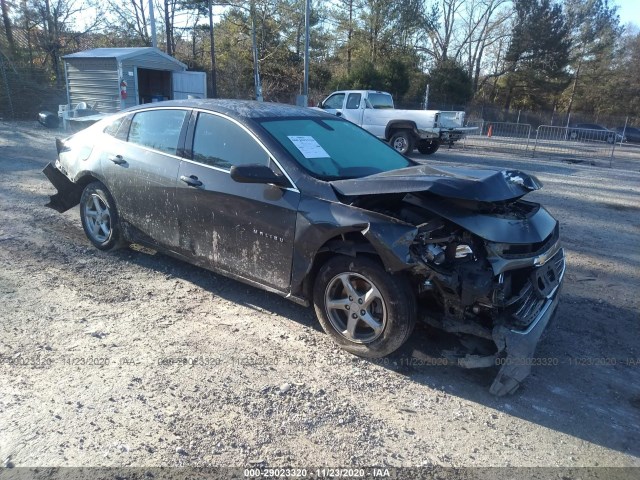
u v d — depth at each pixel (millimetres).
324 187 3615
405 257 3148
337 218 3453
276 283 3896
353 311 3570
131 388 3180
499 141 22859
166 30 34625
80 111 15461
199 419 2928
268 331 3955
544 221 3750
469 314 3400
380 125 16547
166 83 20344
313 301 3773
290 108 4715
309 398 3172
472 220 3305
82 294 4430
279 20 38156
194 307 4293
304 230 3615
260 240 3891
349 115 17219
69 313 4086
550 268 3615
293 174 3752
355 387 3314
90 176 5254
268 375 3389
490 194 3357
